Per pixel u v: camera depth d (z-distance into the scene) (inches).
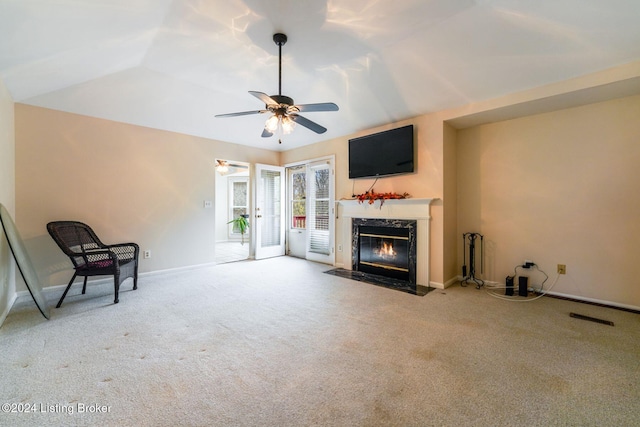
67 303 114.9
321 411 54.6
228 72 123.5
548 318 100.0
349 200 171.5
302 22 89.7
